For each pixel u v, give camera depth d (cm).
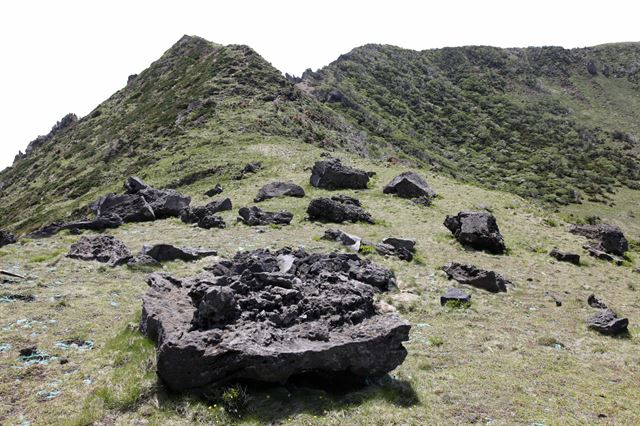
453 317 1702
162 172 5278
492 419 1013
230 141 6069
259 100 7844
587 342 1557
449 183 4709
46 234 2956
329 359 1049
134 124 8031
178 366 1002
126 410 967
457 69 19575
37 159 9656
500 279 2153
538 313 1838
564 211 8419
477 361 1325
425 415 1010
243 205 3725
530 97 17800
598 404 1113
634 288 2325
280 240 2659
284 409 987
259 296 1237
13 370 1088
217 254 2312
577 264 2733
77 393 1016
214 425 931
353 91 15138
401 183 4041
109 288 1717
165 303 1286
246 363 1000
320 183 4206
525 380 1221
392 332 1123
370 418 979
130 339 1216
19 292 1602
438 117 14900
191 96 8081
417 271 2256
